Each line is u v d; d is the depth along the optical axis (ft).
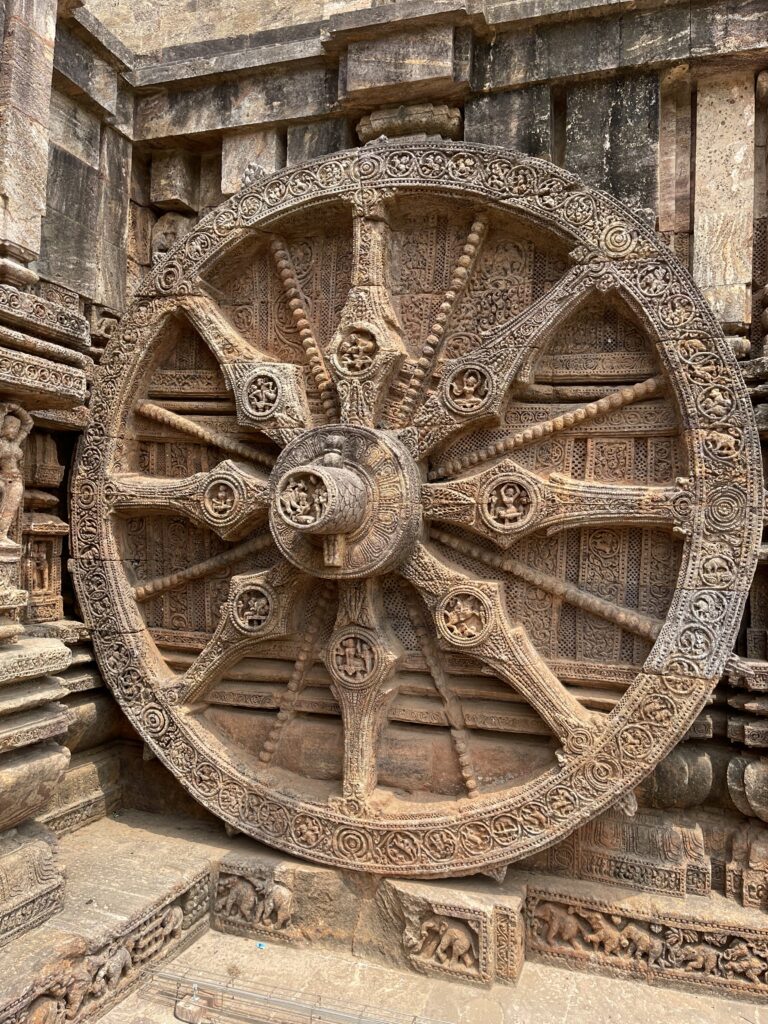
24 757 11.12
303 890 12.81
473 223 12.77
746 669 11.75
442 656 13.05
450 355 13.03
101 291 15.11
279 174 13.26
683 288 11.30
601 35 13.11
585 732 11.71
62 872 11.51
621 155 13.16
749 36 12.32
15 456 11.54
